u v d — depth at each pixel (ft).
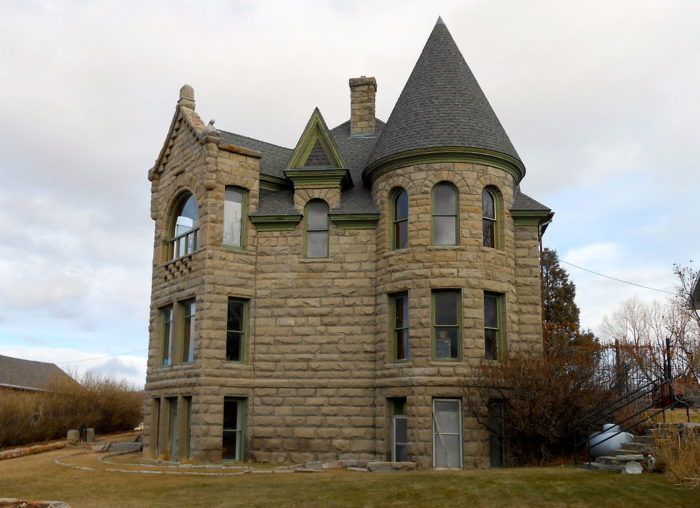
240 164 88.02
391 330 82.28
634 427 70.44
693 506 45.96
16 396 131.95
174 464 77.05
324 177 88.07
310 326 85.05
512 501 48.52
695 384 79.46
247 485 59.47
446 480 55.83
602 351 108.27
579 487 51.11
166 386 87.61
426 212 81.35
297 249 86.89
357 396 82.74
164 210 95.14
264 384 84.23
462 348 78.02
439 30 92.89
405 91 90.02
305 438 82.58
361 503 50.01
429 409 76.84
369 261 85.66
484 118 85.10
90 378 151.74
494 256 81.41
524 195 89.71
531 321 83.87
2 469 80.28
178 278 89.40
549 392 71.51
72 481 65.87
